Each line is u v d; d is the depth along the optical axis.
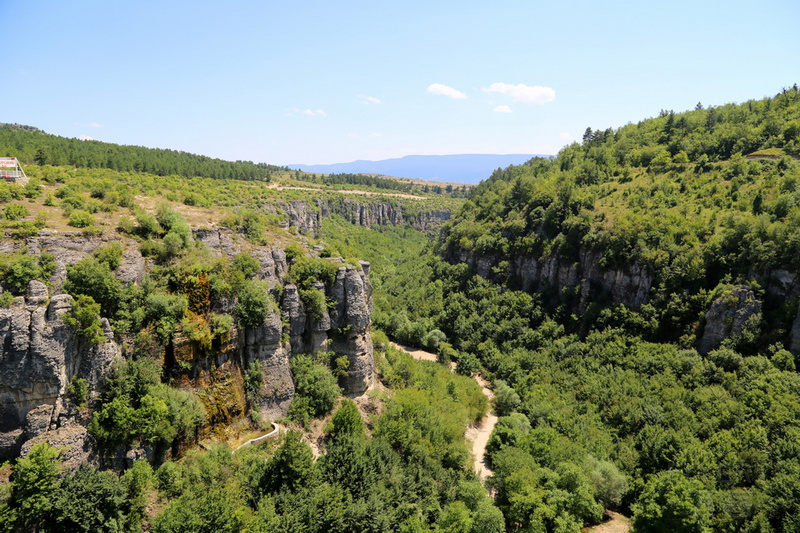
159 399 41.91
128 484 38.06
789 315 72.81
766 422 60.81
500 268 127.69
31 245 40.72
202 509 36.47
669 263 91.75
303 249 62.66
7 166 60.47
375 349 77.69
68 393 37.44
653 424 67.94
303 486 42.72
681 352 80.44
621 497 58.03
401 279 153.88
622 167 146.50
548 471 54.94
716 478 55.69
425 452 53.84
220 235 56.84
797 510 47.19
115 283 41.88
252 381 52.03
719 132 137.62
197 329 47.03
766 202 92.44
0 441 35.25
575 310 106.81
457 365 101.44
